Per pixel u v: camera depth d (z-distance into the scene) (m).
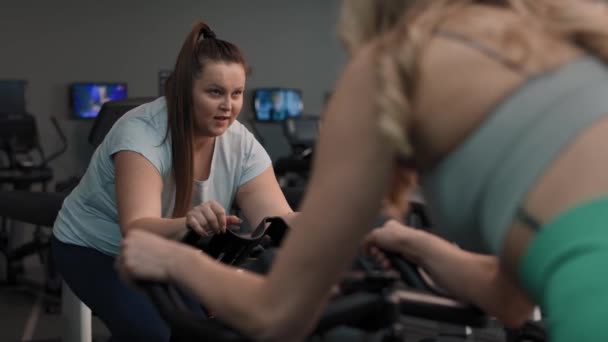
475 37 0.77
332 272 0.82
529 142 0.74
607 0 0.81
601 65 0.77
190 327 0.87
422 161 0.80
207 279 0.87
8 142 6.76
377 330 0.92
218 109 1.86
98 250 2.04
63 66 7.63
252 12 8.45
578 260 0.69
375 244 1.12
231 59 1.88
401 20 0.84
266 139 8.54
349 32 0.87
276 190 2.05
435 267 1.07
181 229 1.59
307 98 8.79
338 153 0.80
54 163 7.61
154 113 1.89
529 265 0.74
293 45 8.68
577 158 0.72
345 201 0.80
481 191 0.76
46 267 4.69
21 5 7.45
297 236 0.82
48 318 4.23
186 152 1.87
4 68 7.42
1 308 4.46
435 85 0.77
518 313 1.03
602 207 0.70
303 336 0.85
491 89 0.75
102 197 2.00
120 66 7.85
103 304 1.96
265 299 0.83
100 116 2.50
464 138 0.76
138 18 7.89
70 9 7.63
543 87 0.74
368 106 0.79
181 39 8.07
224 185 2.02
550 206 0.72
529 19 0.78
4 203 2.30
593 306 0.67
